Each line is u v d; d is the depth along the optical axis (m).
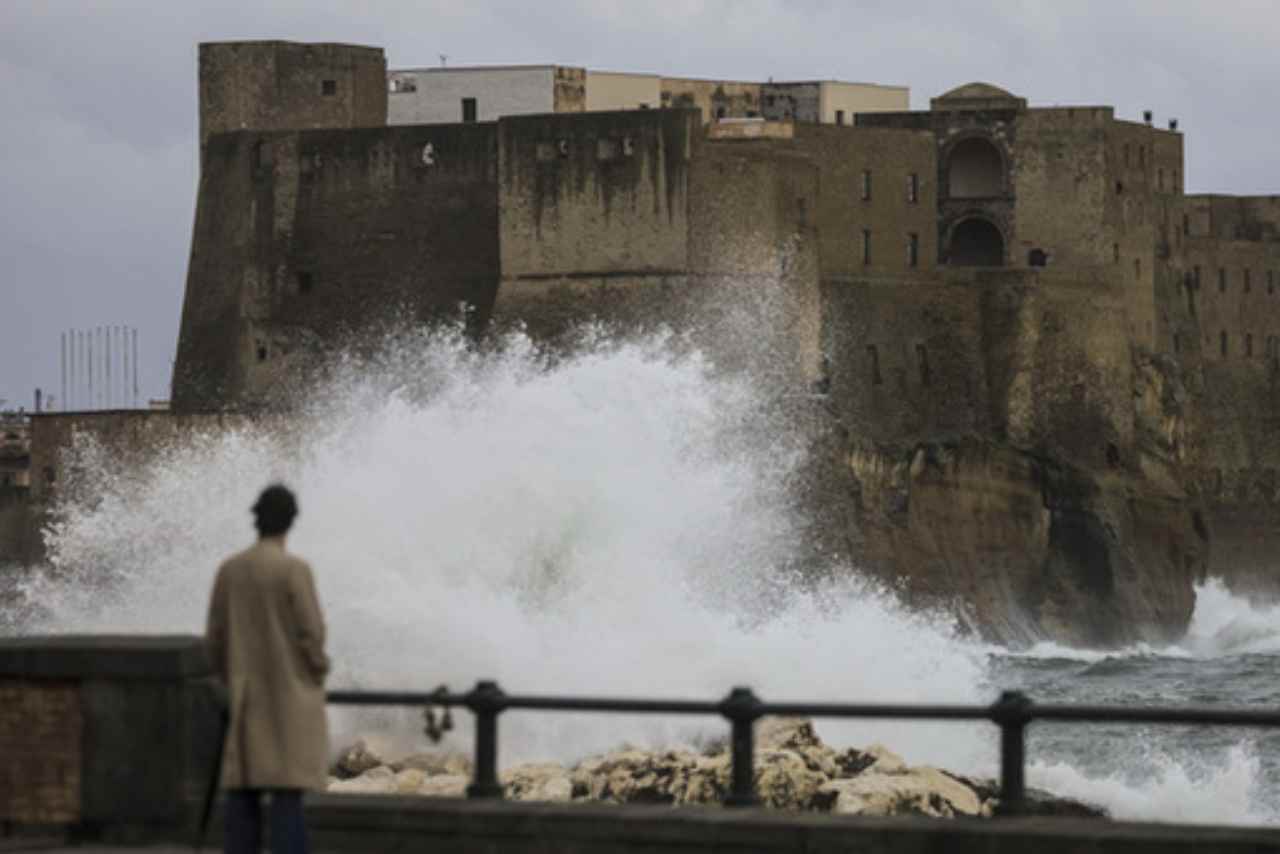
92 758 68.38
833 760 118.50
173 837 67.94
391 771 113.38
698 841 66.38
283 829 59.88
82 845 68.31
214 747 68.19
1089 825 65.44
